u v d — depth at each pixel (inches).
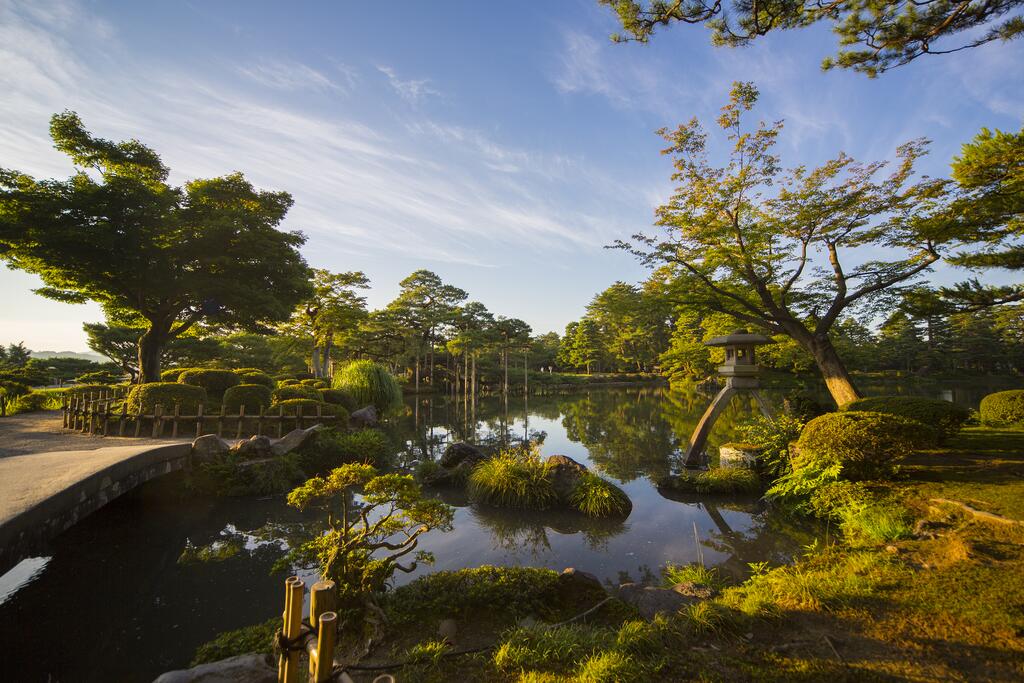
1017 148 350.0
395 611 167.8
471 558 243.6
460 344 1628.9
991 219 406.9
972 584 149.9
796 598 156.1
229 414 482.9
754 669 116.1
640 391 1819.6
